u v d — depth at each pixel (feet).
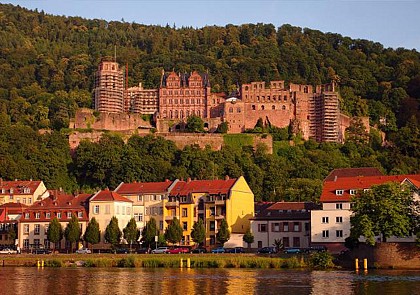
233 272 561.43
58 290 468.75
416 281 490.08
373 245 582.35
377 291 446.60
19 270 596.70
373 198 586.04
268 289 461.78
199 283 494.18
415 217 588.91
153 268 606.96
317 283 485.15
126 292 458.91
